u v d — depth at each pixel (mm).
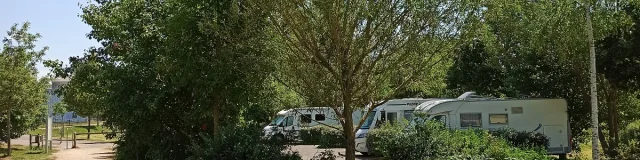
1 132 22000
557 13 12891
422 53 9828
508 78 18266
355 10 9602
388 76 10125
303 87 10352
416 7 9555
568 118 17031
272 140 10969
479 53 22375
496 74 22141
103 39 13367
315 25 9781
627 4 12648
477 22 9758
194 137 12195
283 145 11047
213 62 10508
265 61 10195
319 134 16281
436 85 10961
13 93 19438
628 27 12625
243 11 10508
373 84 10305
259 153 10211
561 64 15695
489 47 17547
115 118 12258
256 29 10320
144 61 11945
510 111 16781
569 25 12656
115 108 11820
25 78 19938
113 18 12766
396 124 14281
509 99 16828
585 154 18422
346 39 9758
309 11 9781
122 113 11742
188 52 10578
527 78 17422
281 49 10234
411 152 12086
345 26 9688
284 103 11188
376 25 9820
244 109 11648
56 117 59250
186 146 11617
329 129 17062
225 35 10312
